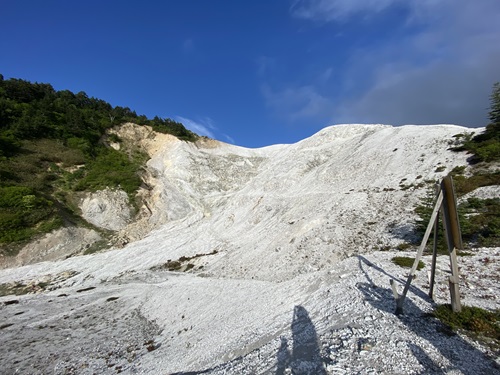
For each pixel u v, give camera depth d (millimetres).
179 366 12188
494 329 7484
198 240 42188
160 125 84062
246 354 9852
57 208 44312
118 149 71438
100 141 70000
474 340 7230
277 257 27938
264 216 44344
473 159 33438
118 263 36406
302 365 7336
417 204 28344
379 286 11234
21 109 63438
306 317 10758
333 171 50812
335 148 64938
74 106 77250
